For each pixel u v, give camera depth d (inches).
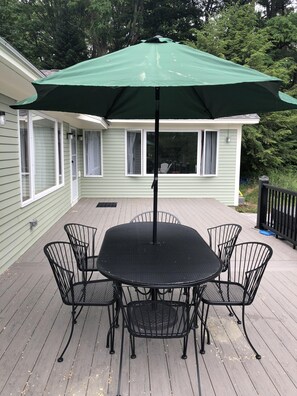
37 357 84.3
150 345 90.1
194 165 360.5
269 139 487.8
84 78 64.5
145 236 112.7
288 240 187.9
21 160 176.4
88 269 106.7
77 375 78.0
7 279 134.3
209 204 324.5
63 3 603.8
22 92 152.7
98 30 624.4
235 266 146.3
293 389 74.4
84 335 94.3
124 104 132.5
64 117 247.0
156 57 74.9
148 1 641.0
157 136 104.1
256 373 79.6
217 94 109.3
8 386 74.2
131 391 73.2
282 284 132.7
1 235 141.6
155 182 103.6
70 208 300.0
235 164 360.5
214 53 509.4
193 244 103.5
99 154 358.3
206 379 77.2
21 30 616.7
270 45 510.0
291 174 496.4
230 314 107.2
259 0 670.5
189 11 641.6
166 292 114.5
